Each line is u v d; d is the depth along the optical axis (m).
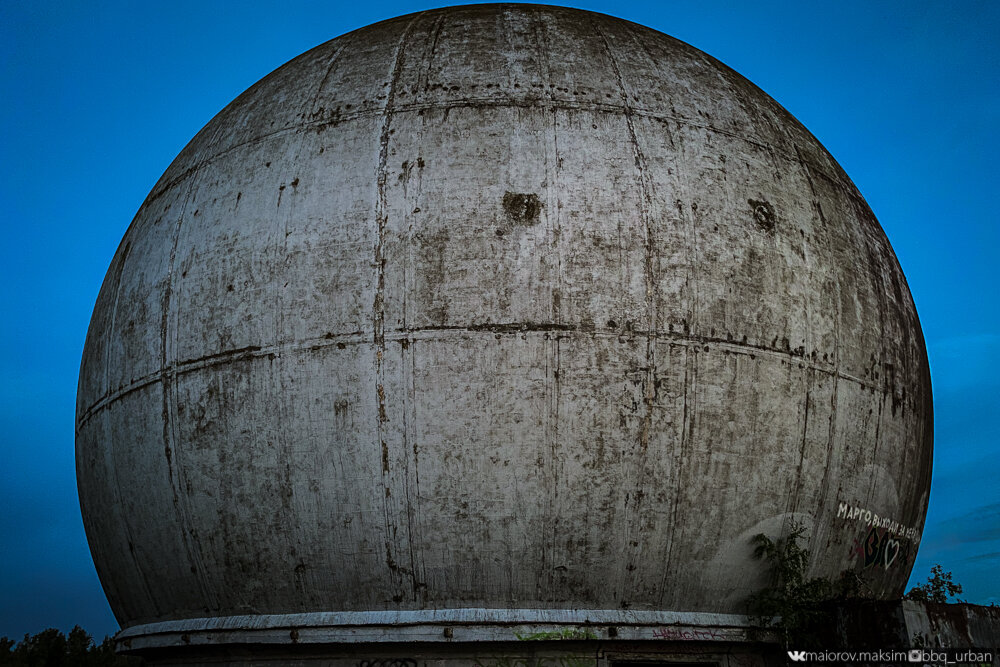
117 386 11.74
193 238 11.59
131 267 12.42
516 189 10.53
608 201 10.58
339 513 10.01
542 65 11.83
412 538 9.88
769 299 10.84
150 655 11.92
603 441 9.88
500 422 9.80
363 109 11.58
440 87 11.56
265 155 11.72
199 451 10.64
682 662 10.33
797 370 10.83
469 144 10.89
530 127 11.03
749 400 10.43
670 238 10.55
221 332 10.77
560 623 9.81
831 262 11.73
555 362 9.91
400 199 10.63
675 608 10.32
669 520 10.08
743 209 11.19
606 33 12.86
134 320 11.75
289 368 10.29
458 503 9.80
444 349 9.95
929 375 13.40
